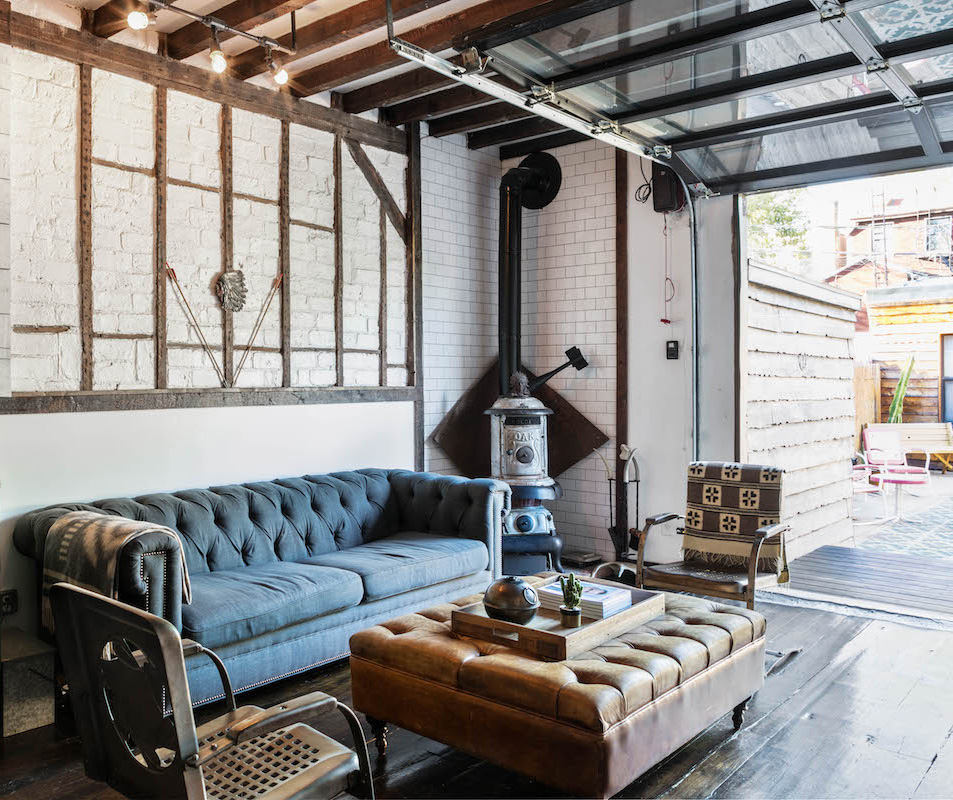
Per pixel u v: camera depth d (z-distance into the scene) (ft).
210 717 10.33
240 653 10.56
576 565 18.93
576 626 8.79
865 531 23.56
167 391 13.58
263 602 10.73
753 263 17.65
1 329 11.35
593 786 7.35
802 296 20.47
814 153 14.74
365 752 6.45
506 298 18.70
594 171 19.36
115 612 5.43
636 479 18.67
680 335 17.94
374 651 9.21
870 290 37.42
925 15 9.58
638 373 18.65
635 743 7.72
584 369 19.67
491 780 8.85
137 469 13.19
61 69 12.30
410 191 18.31
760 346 18.31
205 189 14.29
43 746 9.68
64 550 10.19
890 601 15.70
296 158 15.87
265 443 15.19
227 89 14.57
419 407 18.51
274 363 15.47
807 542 20.40
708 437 17.61
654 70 11.63
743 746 9.40
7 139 11.39
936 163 13.83
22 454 11.77
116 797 8.45
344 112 16.87
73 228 12.46
